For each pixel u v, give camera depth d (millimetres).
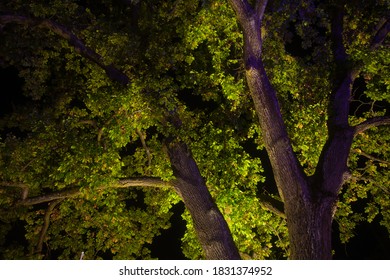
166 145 11836
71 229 13883
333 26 13281
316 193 10836
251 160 11867
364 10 13102
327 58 12969
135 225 14523
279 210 12219
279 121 11102
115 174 10805
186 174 11469
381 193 14023
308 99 13133
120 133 10680
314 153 12922
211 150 11977
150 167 13609
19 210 12930
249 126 13320
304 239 10562
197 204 11273
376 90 12344
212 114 13289
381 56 11219
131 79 11750
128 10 13320
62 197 12352
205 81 12680
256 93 11164
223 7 12141
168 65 11875
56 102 13969
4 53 11875
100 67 12727
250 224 12695
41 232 13445
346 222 14625
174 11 13016
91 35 12016
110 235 13734
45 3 11750
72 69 14258
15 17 11336
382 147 14266
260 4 11055
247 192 11703
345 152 11250
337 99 12070
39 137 11500
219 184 11633
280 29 13203
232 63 13484
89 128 13852
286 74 13008
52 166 11867
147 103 10875
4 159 11797
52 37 12578
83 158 10617
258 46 11195
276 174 11016
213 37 12820
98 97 11359
